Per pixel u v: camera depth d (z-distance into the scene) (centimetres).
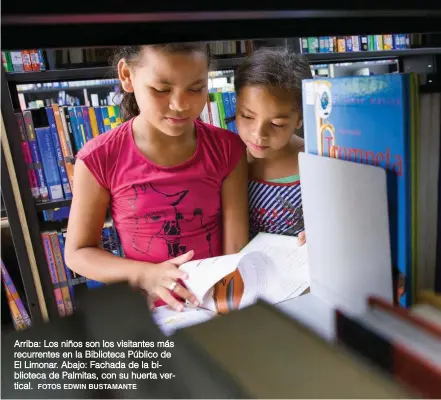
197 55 60
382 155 37
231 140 82
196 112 66
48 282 144
